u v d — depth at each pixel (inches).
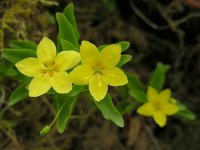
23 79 3.7
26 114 4.8
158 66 4.4
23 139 4.8
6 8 4.6
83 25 5.3
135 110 5.1
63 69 3.2
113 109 3.3
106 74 3.3
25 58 3.4
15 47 3.7
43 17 4.7
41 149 4.9
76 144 5.2
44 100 4.7
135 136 5.2
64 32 3.5
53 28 4.9
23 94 3.6
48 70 3.2
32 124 4.8
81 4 5.2
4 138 4.8
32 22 4.6
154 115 4.2
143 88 4.4
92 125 5.3
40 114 4.8
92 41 5.3
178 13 5.3
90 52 3.2
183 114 4.6
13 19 4.4
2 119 4.7
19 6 4.5
